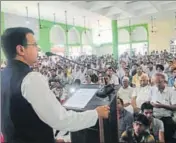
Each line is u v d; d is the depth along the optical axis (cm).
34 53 96
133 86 193
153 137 154
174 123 166
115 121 114
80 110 97
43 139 88
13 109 86
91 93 110
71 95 114
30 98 80
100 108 97
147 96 188
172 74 225
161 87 193
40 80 83
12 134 89
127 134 149
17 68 89
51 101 82
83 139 116
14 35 91
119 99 146
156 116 173
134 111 163
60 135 114
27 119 85
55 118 81
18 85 84
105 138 113
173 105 181
